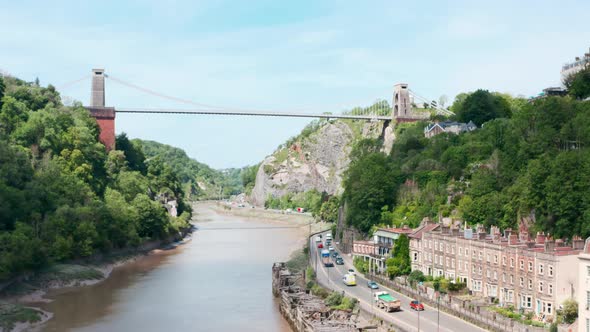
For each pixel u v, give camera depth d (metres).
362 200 195.75
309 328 112.06
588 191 122.94
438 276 138.62
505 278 116.50
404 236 152.88
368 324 114.38
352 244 199.12
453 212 165.25
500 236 126.25
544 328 97.62
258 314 137.00
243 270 194.62
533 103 196.75
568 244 117.44
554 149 157.38
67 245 182.75
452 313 116.06
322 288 144.25
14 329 123.75
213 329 124.50
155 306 145.00
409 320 111.81
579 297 90.25
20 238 157.75
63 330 124.31
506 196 148.62
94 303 148.38
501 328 100.88
